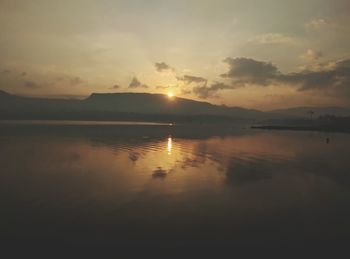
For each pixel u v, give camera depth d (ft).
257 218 51.75
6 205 56.34
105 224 47.80
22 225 46.88
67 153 126.72
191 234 44.68
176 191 68.39
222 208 56.75
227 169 97.71
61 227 46.24
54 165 98.89
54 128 321.11
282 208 57.36
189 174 87.97
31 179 78.18
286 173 92.27
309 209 57.16
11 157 113.29
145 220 49.78
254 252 39.37
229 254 38.70
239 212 54.75
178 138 232.73
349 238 43.78
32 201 59.06
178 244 41.39
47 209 54.44
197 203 59.67
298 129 442.91
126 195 64.28
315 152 147.54
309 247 40.81
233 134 303.68
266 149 158.81
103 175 84.43
